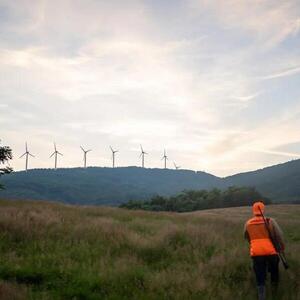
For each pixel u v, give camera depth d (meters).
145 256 12.67
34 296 8.66
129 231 15.68
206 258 12.41
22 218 15.67
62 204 32.03
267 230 9.73
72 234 14.48
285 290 9.50
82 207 29.81
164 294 8.99
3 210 19.27
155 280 9.77
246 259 11.49
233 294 9.16
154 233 16.41
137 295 8.94
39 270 10.26
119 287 9.48
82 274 10.09
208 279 10.11
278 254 9.80
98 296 8.91
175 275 10.17
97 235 14.54
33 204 28.84
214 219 26.20
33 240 13.62
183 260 12.27
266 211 50.22
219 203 107.19
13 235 13.70
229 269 10.89
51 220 16.22
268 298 9.16
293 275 10.44
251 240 9.75
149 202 113.31
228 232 18.17
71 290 9.13
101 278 9.84
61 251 12.45
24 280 9.91
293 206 60.31
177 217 26.95
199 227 17.58
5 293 8.28
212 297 8.90
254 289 9.70
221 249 13.42
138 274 10.27
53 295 8.85
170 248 13.33
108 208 30.59
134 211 29.44
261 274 9.33
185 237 14.73
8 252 12.12
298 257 12.34
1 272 10.06
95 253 12.40
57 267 10.59
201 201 110.06
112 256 12.39
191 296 8.95
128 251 12.90
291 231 23.42
